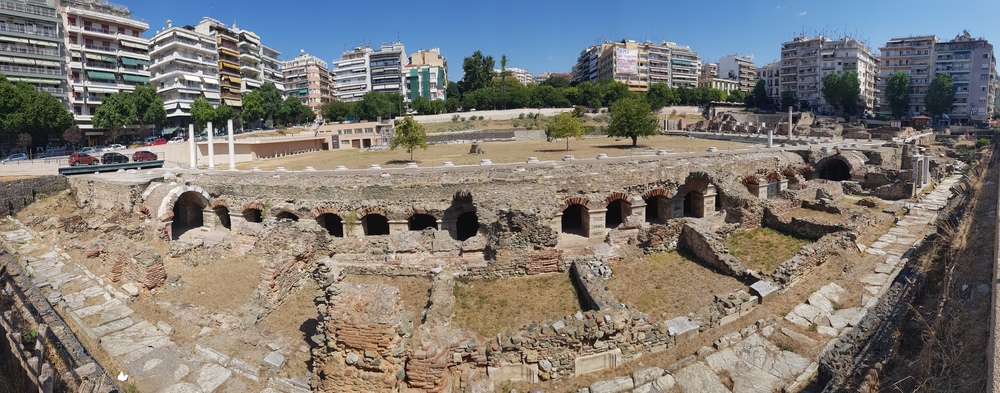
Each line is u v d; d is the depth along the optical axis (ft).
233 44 388.16
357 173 115.55
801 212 97.91
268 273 58.39
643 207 107.14
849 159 152.87
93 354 47.11
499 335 43.11
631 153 172.24
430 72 553.23
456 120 357.41
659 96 444.96
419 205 101.09
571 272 68.23
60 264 73.56
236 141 209.26
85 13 296.10
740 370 44.52
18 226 103.81
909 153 169.89
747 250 76.79
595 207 100.99
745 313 54.85
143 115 278.05
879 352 39.27
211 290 64.03
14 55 263.90
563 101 413.59
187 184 109.91
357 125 305.73
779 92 491.72
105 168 153.38
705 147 193.26
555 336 43.11
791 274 61.82
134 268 62.80
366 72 569.23
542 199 87.86
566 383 42.73
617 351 45.01
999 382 26.27
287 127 357.61
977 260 57.16
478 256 72.54
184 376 44.06
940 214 89.51
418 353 39.73
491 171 111.14
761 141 230.68
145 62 327.47
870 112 464.24
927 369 35.91
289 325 54.70
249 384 43.19
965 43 419.13
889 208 105.60
